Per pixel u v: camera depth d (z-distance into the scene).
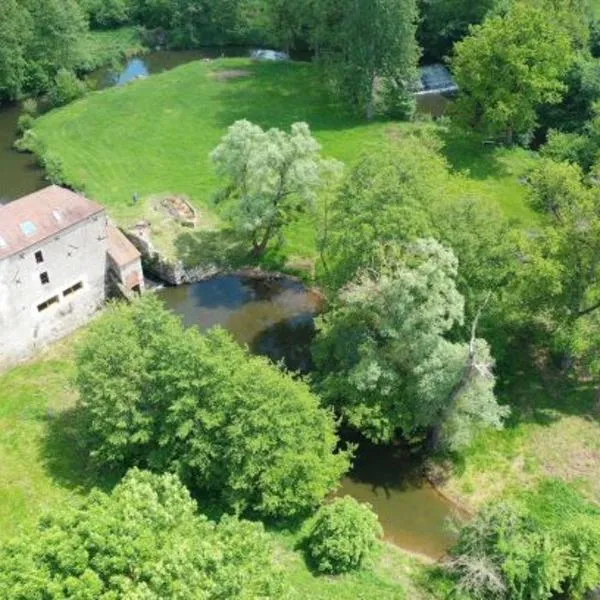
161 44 120.56
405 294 50.44
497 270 57.12
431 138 75.38
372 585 46.19
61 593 33.22
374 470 55.69
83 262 64.19
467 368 50.81
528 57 82.06
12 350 61.84
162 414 50.69
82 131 94.44
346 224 56.94
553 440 56.22
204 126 94.38
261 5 120.19
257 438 47.97
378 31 88.25
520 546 44.66
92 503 39.78
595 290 56.38
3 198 84.75
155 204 79.50
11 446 55.22
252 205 69.81
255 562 37.78
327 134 91.88
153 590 33.38
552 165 60.34
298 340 66.94
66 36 104.06
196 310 69.94
